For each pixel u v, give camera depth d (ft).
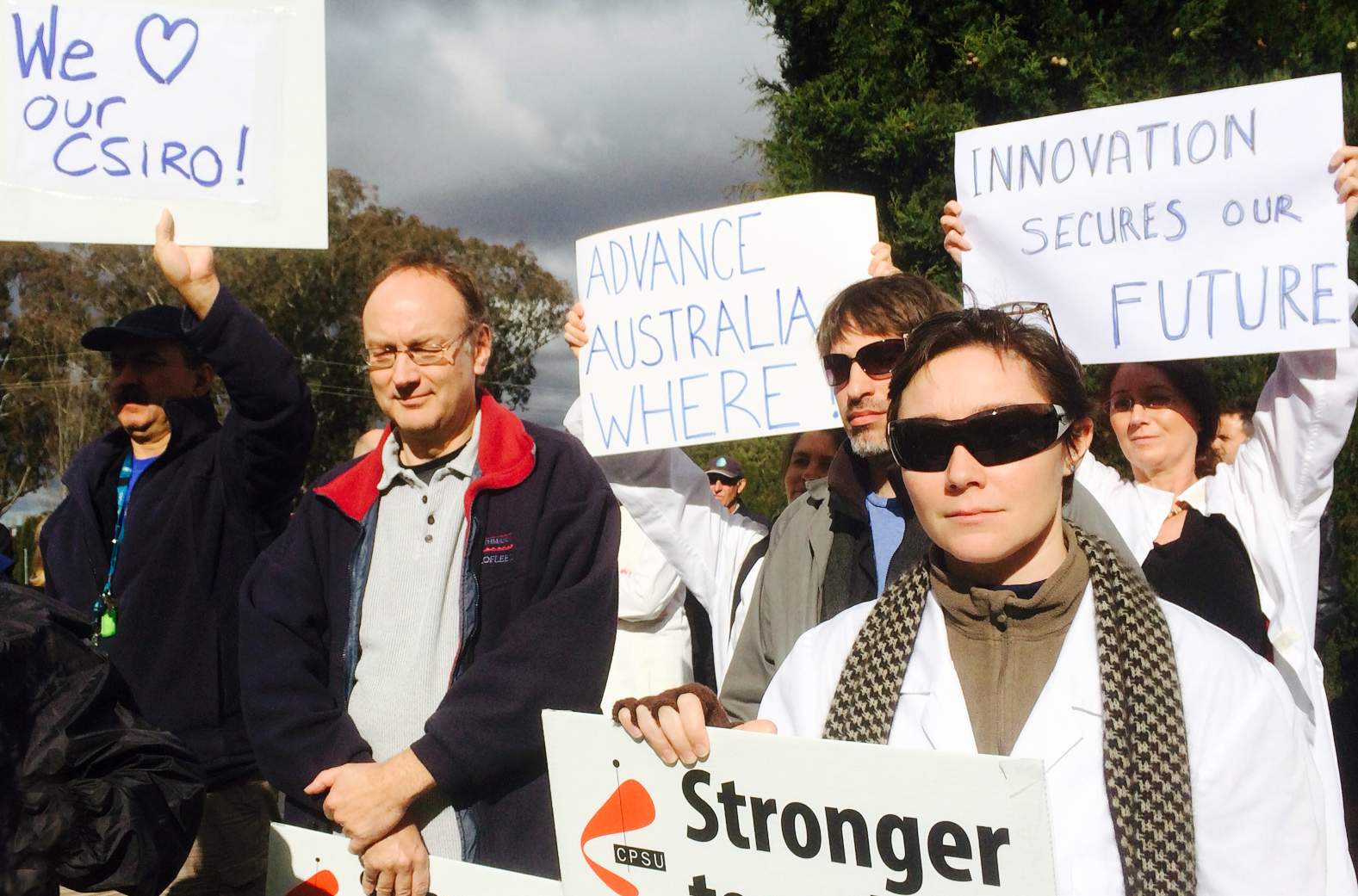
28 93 7.72
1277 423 8.34
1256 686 4.59
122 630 9.61
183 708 9.50
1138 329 8.83
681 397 9.37
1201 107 8.63
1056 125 9.16
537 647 7.07
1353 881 4.81
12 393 98.37
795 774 4.64
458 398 7.57
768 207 9.09
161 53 7.85
